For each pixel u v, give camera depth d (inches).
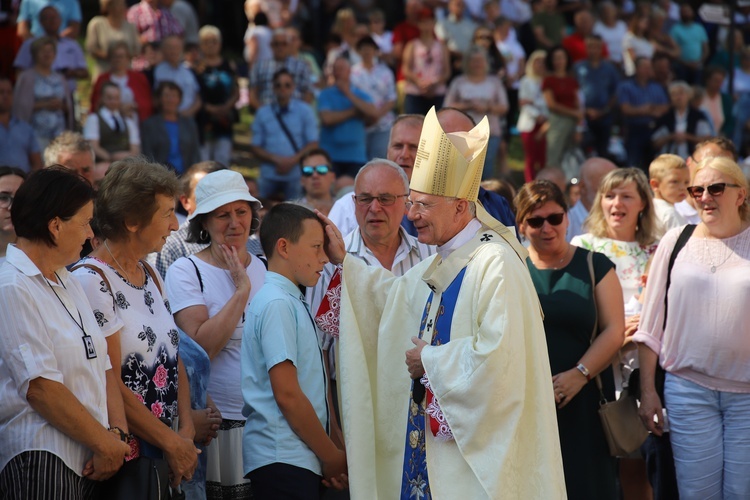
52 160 355.9
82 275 233.6
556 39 892.0
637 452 335.0
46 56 566.6
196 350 264.7
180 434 246.2
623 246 349.4
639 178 348.2
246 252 294.7
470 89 684.1
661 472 319.6
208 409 262.7
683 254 305.3
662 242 311.7
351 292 258.7
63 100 577.6
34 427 212.5
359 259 264.2
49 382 210.1
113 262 241.1
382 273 260.4
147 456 239.6
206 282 281.7
